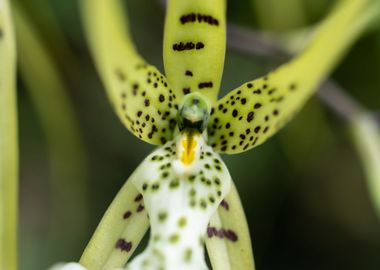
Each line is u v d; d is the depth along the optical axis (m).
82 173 0.27
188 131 0.18
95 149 0.29
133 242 0.17
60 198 0.27
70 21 0.27
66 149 0.26
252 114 0.18
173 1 0.17
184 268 0.16
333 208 0.33
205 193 0.17
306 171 0.32
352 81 0.30
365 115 0.25
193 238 0.17
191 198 0.17
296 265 0.33
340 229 0.33
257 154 0.29
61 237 0.28
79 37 0.27
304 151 0.30
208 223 0.17
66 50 0.26
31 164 0.29
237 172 0.28
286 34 0.25
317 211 0.33
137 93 0.18
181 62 0.18
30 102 0.28
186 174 0.17
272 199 0.30
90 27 0.20
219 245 0.18
